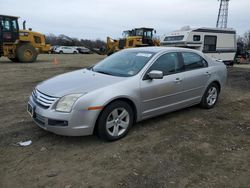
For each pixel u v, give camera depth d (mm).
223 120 5566
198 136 4660
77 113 3941
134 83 4551
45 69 15242
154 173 3430
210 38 17703
